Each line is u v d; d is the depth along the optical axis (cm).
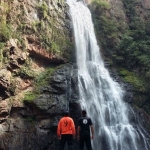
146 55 2195
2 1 1502
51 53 1714
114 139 1573
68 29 1956
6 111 1288
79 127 1068
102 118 1641
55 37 1802
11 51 1450
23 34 1578
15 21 1558
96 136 1537
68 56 1852
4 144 1217
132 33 2383
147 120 1886
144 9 2769
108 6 2414
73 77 1622
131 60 2191
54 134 1396
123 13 2608
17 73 1461
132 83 1994
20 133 1289
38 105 1375
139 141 1652
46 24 1756
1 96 1323
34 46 1628
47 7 1816
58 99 1455
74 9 2139
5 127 1262
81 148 1055
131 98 1892
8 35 1456
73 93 1559
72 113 1501
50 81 1523
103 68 2056
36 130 1342
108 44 2281
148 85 2067
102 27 2322
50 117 1403
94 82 1838
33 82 1517
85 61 1988
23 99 1388
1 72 1344
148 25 2519
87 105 1603
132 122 1767
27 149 1280
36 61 1645
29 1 1698
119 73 2072
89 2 2414
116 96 1823
